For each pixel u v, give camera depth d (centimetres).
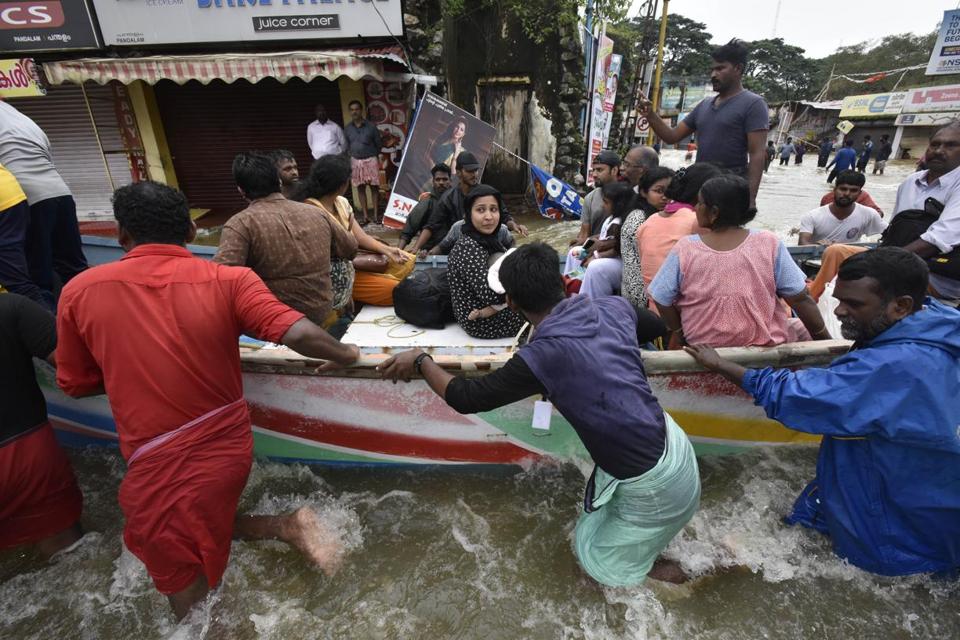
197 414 191
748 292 233
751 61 5916
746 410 271
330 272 314
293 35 829
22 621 209
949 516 196
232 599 213
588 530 215
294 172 340
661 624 202
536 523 251
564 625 203
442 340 313
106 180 962
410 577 224
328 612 209
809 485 242
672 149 3778
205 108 943
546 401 233
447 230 503
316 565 225
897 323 189
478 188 296
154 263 187
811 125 3916
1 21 796
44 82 753
